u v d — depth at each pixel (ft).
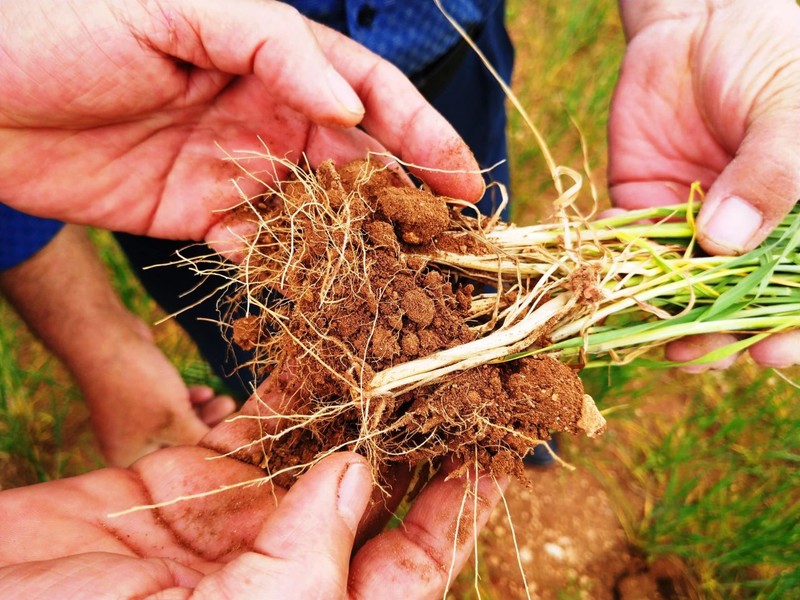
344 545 0.43
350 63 0.62
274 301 0.58
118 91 0.59
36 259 0.82
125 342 0.91
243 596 0.40
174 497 0.55
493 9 0.81
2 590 0.39
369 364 0.53
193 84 0.62
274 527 0.43
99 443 0.96
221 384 1.06
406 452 0.53
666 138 0.78
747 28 0.67
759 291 0.59
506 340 0.54
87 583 0.40
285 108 0.64
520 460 0.54
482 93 0.87
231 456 0.58
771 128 0.60
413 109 0.62
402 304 0.53
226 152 0.63
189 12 0.55
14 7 0.54
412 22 0.70
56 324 0.87
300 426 0.52
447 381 0.53
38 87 0.57
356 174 0.58
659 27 0.76
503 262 0.60
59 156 0.63
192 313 0.87
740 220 0.60
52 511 0.51
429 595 0.52
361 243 0.54
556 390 0.53
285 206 0.57
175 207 0.68
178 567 0.46
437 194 0.64
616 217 0.66
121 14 0.55
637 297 0.59
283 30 0.56
